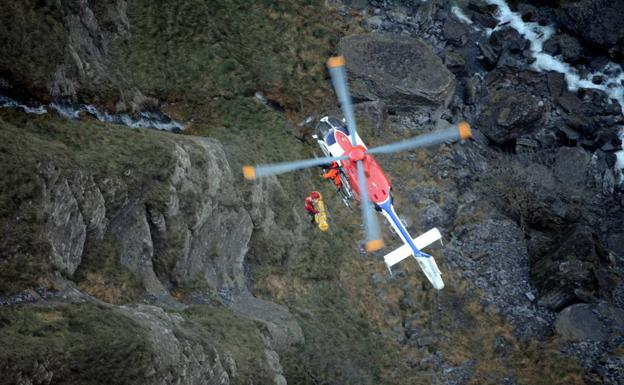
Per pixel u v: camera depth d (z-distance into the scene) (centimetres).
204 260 5078
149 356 3816
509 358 5875
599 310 6038
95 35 5759
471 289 6141
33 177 4119
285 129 6372
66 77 5175
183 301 4822
